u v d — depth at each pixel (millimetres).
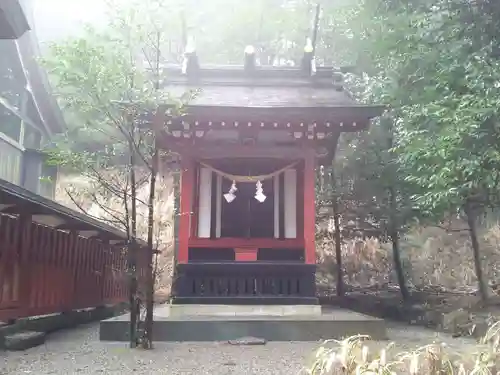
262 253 11672
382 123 14875
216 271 11211
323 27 19094
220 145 11805
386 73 11594
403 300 16297
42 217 10266
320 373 3830
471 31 9047
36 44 17125
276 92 12617
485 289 14289
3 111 16531
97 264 14547
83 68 7949
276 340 9422
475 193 10125
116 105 8312
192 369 6566
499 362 3883
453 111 8375
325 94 12562
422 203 10305
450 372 3730
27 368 6602
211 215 11922
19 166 17594
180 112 9031
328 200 17672
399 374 3791
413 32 9930
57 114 19188
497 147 8031
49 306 10922
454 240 20156
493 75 8000
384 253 20641
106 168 11758
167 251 20891
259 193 11539
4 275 8859
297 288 11172
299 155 11758
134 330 8430
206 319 9641
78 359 7301
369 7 11633
